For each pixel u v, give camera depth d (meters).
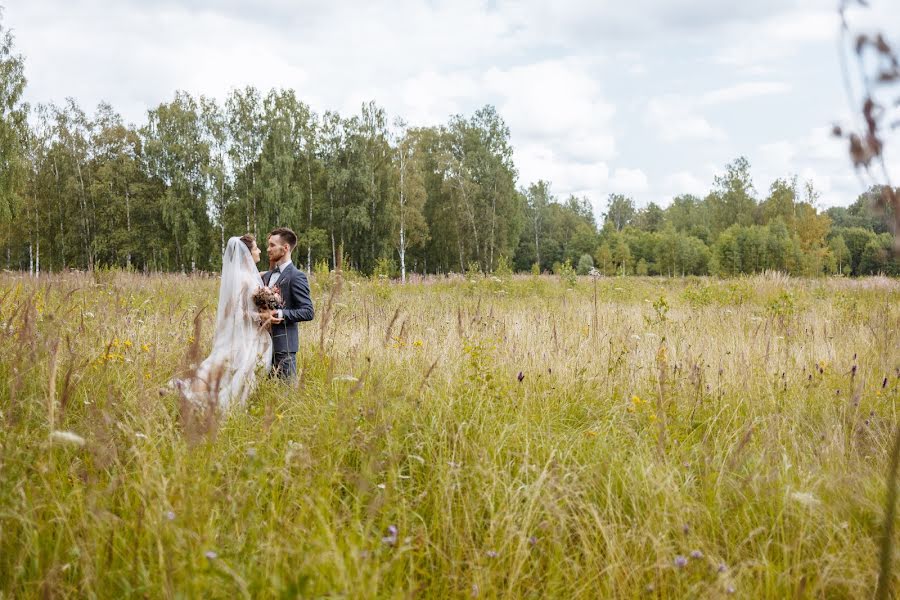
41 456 2.76
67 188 39.50
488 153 45.09
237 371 4.29
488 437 3.61
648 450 3.50
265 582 2.08
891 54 1.20
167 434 3.02
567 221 85.00
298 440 3.44
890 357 5.57
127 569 2.17
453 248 48.75
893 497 1.80
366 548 2.36
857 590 2.39
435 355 5.38
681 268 51.28
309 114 41.81
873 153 1.23
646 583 2.43
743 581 2.45
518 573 2.36
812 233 46.34
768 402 4.70
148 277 17.22
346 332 6.59
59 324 4.13
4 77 28.45
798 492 2.89
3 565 2.26
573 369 5.18
